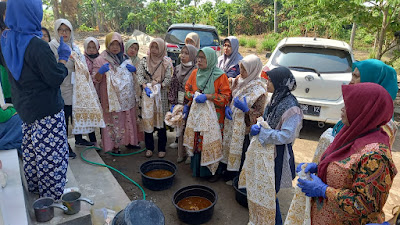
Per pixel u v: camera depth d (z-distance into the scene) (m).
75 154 3.82
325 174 1.74
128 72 3.93
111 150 4.36
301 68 4.97
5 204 2.09
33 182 2.61
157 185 3.51
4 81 3.48
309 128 5.77
